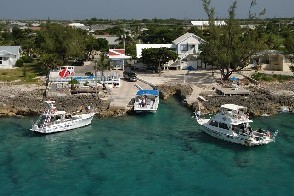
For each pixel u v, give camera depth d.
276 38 169.12
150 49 110.94
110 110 74.88
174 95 91.44
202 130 65.31
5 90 86.38
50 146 59.94
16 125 69.31
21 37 186.75
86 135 64.69
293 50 112.31
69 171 51.19
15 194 45.16
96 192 45.62
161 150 58.25
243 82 96.75
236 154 56.66
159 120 72.50
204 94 85.12
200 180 48.66
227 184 47.69
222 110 62.84
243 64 99.56
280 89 89.69
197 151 57.84
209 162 53.97
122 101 80.12
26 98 79.56
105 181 48.31
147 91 81.06
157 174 50.22
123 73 106.94
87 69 112.94
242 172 50.84
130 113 75.94
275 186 47.22
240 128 60.84
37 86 91.00
